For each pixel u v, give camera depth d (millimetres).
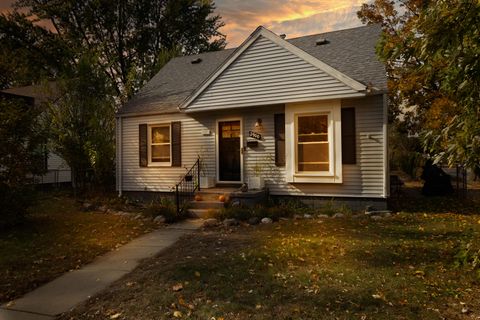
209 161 12508
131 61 26719
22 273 5637
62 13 24516
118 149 14156
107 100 15281
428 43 4141
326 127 10633
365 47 12047
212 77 11789
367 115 10203
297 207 10859
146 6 25828
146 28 26188
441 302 4090
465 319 3684
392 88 14953
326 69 10172
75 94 14492
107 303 4426
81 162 14305
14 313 4273
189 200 11352
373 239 6926
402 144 22859
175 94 14086
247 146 11797
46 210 11523
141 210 11453
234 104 11492
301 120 10938
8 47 23109
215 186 12336
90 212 11258
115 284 5109
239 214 9234
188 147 12883
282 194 11273
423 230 7645
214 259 5945
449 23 3975
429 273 5004
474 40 4062
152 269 5645
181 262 5879
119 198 13523
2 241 7570
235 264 5613
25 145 9234
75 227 8953
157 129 13633
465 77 4184
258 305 4098
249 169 11766
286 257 5891
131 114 13672
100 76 15375
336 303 4082
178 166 13039
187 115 12883
